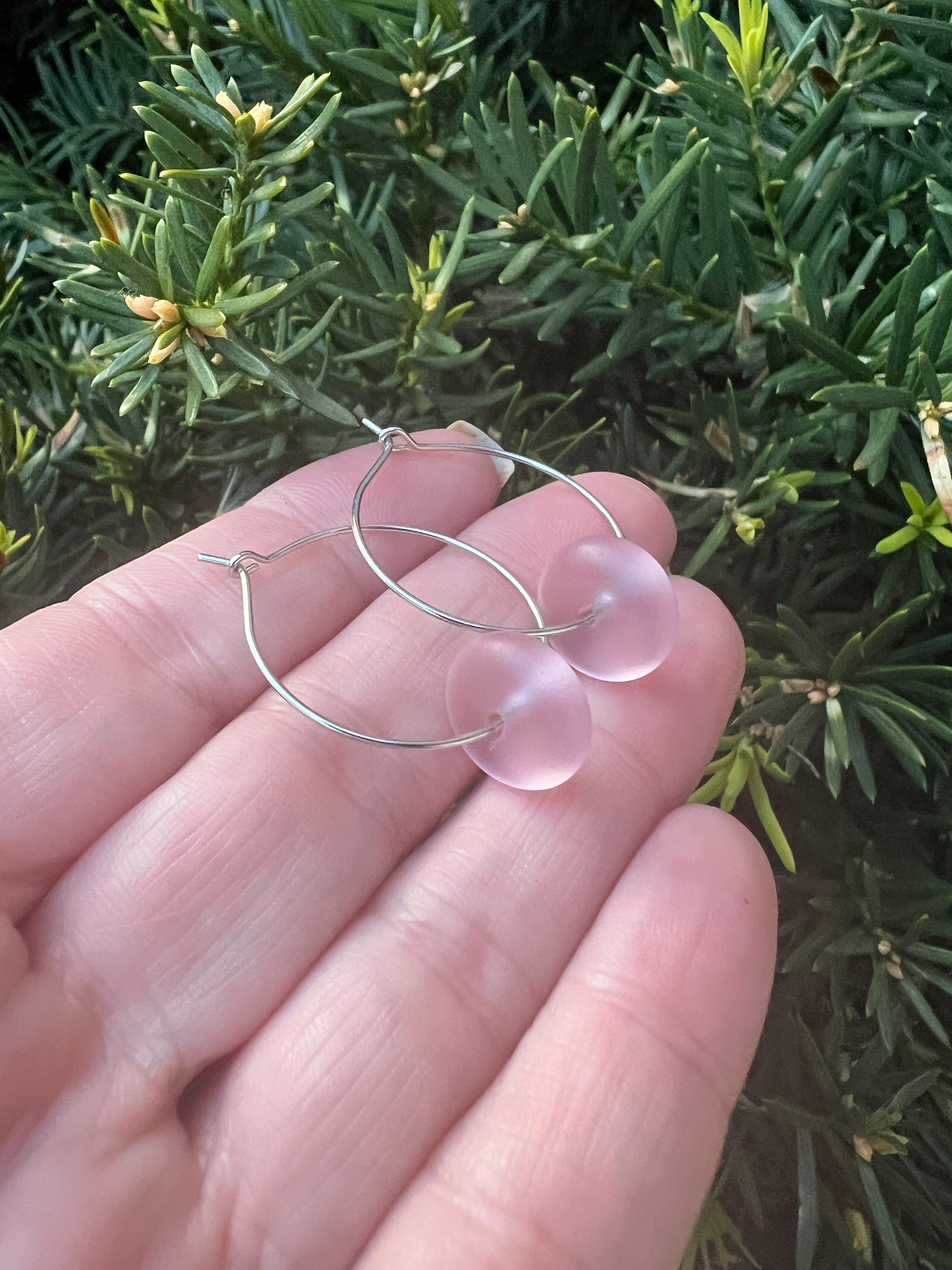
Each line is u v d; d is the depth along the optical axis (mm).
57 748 82
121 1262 66
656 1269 68
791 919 86
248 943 79
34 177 104
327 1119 74
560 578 90
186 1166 73
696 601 87
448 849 86
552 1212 68
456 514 105
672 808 88
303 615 97
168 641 91
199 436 94
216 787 83
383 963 80
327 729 86
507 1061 79
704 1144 71
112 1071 74
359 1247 72
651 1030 73
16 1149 68
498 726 86
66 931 78
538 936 82
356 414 93
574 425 103
